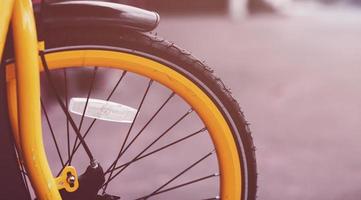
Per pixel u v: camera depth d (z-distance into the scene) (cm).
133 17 207
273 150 529
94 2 207
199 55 1112
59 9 203
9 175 213
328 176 462
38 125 198
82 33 206
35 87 195
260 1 2244
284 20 1986
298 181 450
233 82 859
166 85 216
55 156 472
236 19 1975
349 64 1049
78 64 209
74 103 217
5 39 194
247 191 227
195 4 2234
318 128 606
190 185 433
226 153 224
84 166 461
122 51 210
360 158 512
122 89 751
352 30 1666
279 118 645
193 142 545
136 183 439
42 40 204
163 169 471
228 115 221
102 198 223
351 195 423
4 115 207
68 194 215
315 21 1966
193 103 219
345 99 754
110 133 554
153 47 211
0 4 188
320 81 880
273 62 1056
